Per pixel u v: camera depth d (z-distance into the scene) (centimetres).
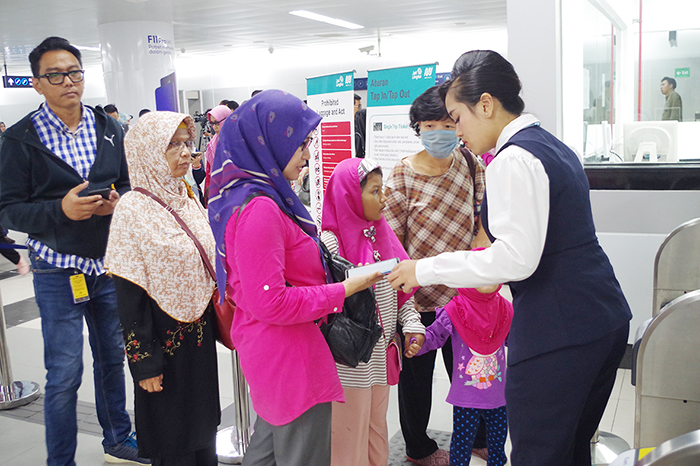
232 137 155
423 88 259
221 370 366
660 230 317
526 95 305
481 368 204
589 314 143
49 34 954
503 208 142
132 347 187
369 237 198
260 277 145
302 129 156
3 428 295
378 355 186
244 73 1520
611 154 384
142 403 192
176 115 202
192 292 196
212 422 204
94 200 218
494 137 155
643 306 326
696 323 148
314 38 1211
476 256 147
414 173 235
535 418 150
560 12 302
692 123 489
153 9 753
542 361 146
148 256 190
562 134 315
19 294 565
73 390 233
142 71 811
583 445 168
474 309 200
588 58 399
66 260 228
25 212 223
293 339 153
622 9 529
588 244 147
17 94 1814
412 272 157
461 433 211
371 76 288
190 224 204
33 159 229
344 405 177
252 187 152
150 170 199
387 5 837
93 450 269
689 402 153
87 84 1717
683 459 82
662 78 580
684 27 560
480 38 1245
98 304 246
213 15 855
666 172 311
